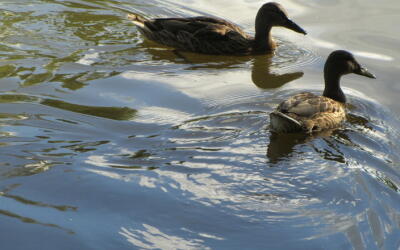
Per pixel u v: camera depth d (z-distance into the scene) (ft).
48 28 62.13
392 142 42.22
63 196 35.01
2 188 35.50
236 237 32.22
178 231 32.50
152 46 61.26
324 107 45.52
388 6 69.31
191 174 37.45
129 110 46.09
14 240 31.12
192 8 70.79
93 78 51.85
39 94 48.16
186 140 41.55
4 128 42.50
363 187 36.50
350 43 60.23
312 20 66.13
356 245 31.71
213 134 42.55
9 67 52.95
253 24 66.95
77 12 66.90
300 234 32.48
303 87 52.06
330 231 32.68
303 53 60.29
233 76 54.44
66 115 44.86
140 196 35.14
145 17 67.36
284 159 39.55
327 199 35.50
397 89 51.29
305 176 37.65
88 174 37.11
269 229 32.83
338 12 68.03
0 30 60.85
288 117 42.50
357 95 50.60
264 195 35.73
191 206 34.50
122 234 31.99
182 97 48.83
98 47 58.95
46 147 40.22
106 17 66.49
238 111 46.42
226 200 35.17
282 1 71.61
